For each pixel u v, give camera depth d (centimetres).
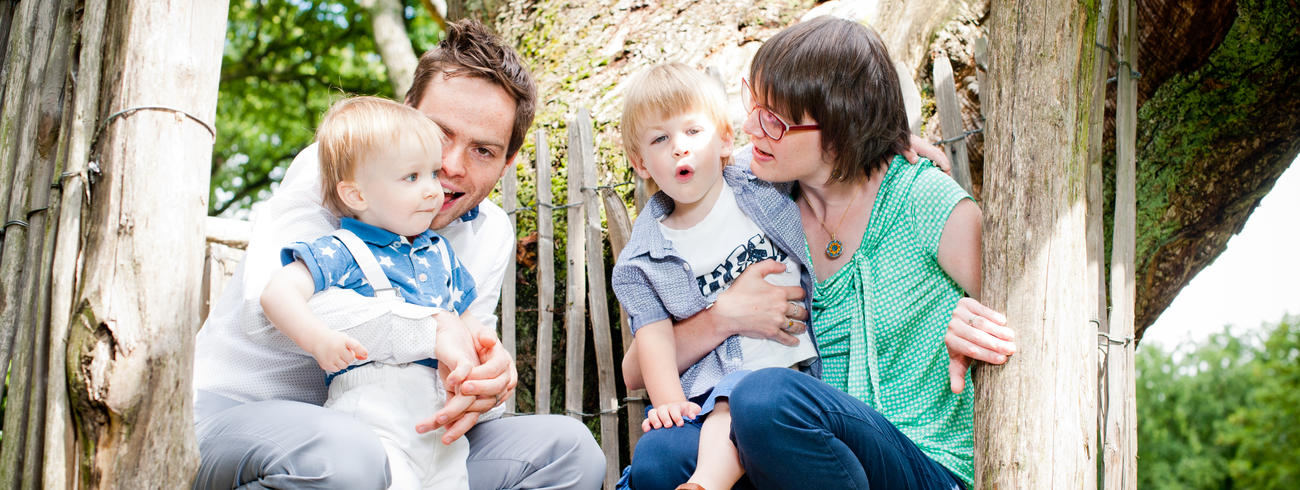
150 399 169
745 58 384
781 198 250
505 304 333
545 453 235
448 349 210
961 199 228
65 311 179
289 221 225
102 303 168
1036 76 205
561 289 342
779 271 248
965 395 230
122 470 168
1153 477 2091
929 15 365
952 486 219
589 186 333
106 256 169
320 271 206
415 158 215
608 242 339
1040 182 202
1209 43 345
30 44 222
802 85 229
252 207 1076
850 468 206
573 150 338
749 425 202
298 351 222
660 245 250
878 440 209
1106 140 360
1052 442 194
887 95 238
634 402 321
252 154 1080
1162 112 357
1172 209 359
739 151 283
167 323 171
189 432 176
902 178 237
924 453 220
